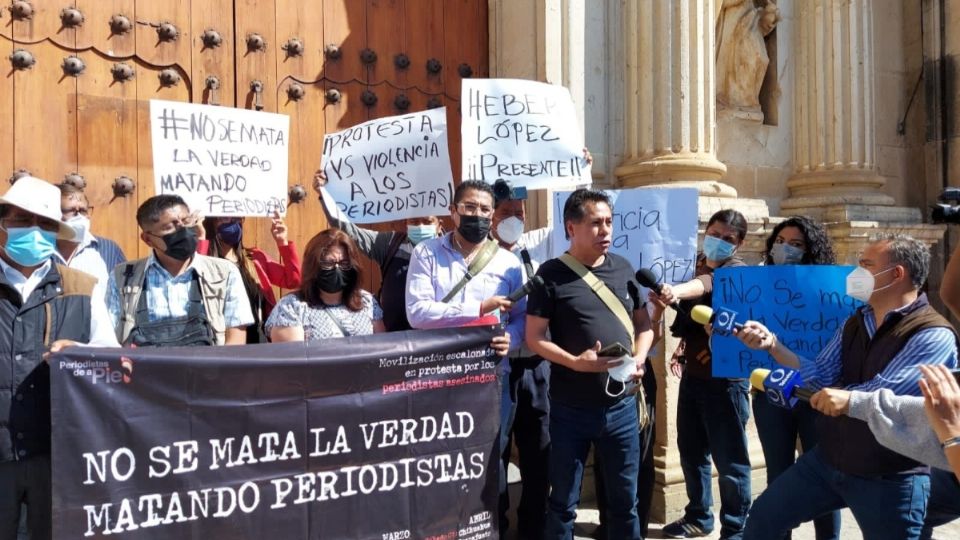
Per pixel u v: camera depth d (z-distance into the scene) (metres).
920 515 2.99
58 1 4.63
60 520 2.84
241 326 3.69
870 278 3.07
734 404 4.36
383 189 4.48
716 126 6.39
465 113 4.52
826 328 3.93
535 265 4.50
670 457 5.23
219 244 4.54
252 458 3.15
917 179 7.27
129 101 4.83
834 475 3.13
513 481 5.55
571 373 3.67
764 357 3.97
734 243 4.36
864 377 3.13
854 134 6.61
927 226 6.40
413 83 5.65
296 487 3.22
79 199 3.94
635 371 3.53
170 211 3.41
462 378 3.53
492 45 5.80
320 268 3.73
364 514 3.34
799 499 3.26
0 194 4.47
